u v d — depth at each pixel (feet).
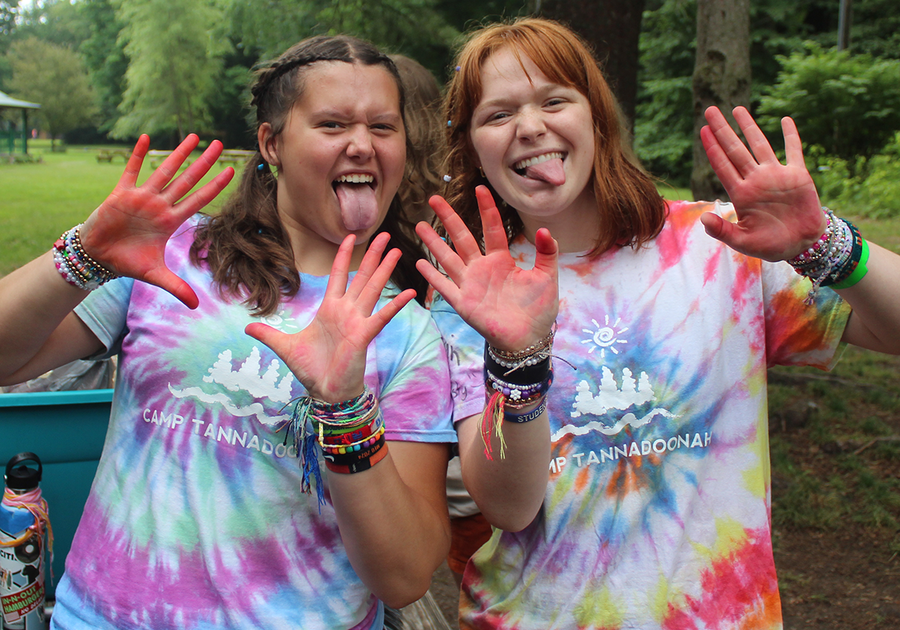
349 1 37.60
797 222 4.67
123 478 5.15
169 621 4.89
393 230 6.56
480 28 6.42
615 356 5.40
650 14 84.64
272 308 5.21
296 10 39.32
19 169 110.11
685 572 5.25
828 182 57.11
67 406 7.78
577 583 5.29
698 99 17.37
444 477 5.41
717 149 4.75
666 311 5.45
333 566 5.12
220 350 5.11
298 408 4.86
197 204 4.67
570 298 5.59
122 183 4.56
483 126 5.50
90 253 4.56
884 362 23.08
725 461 5.38
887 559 12.82
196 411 5.06
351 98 5.15
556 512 5.33
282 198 5.65
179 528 4.96
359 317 4.55
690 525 5.31
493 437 4.78
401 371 5.32
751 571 5.29
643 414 5.32
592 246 5.78
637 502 5.28
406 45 39.99
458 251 4.69
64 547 7.95
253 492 4.99
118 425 5.28
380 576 4.81
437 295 5.98
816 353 5.47
